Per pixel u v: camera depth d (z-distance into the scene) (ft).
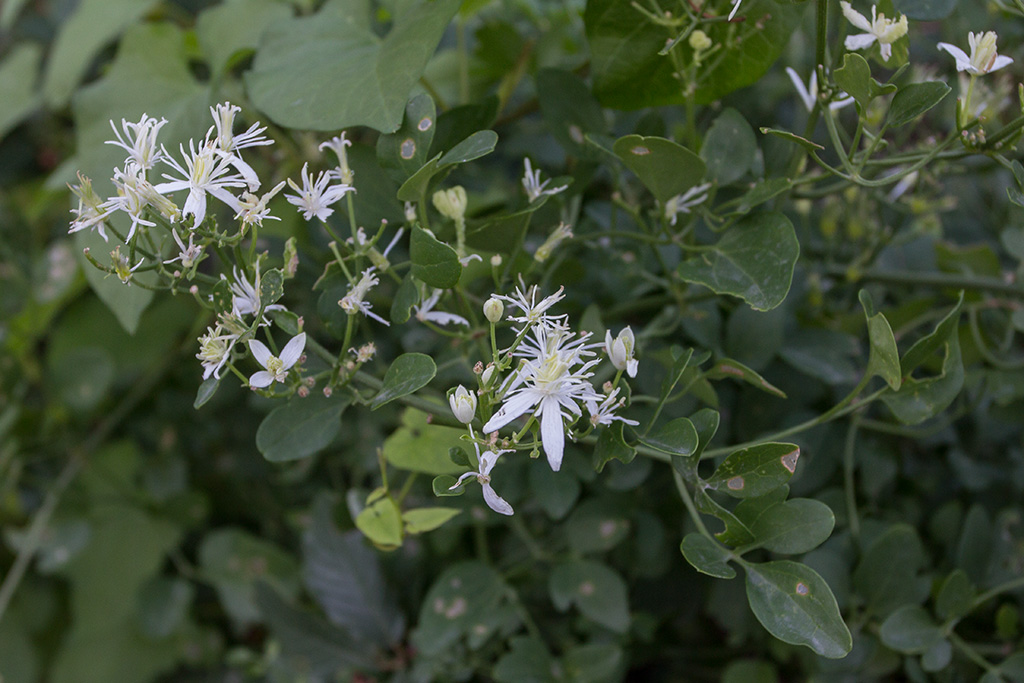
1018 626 1.58
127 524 2.40
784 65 1.86
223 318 1.31
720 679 1.81
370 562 1.83
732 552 1.34
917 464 1.74
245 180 1.32
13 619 2.52
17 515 2.39
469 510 1.62
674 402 1.57
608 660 1.61
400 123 1.38
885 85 1.29
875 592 1.54
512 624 1.66
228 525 2.49
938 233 1.73
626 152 1.36
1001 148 1.33
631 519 1.67
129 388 2.32
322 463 2.05
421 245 1.29
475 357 1.51
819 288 1.69
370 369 1.72
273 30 1.61
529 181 1.43
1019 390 1.62
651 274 1.62
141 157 1.31
